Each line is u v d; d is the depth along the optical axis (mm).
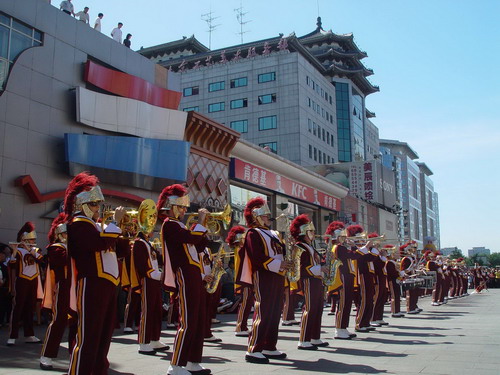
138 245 8805
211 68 64500
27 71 16984
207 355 8570
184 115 22203
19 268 10008
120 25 22125
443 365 7320
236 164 27734
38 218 16688
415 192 145375
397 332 11500
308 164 58969
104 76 19594
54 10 18250
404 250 18469
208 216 8039
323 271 9242
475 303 22125
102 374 5707
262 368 7219
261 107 60469
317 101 63969
